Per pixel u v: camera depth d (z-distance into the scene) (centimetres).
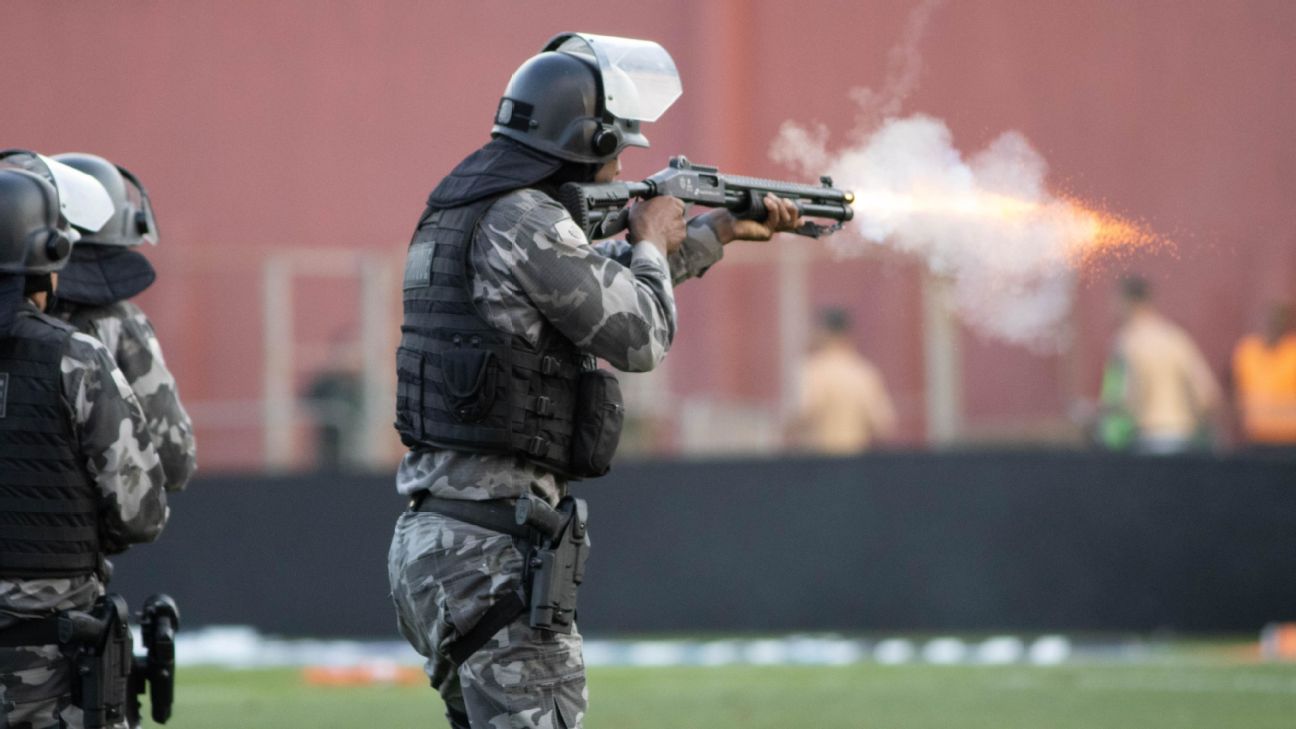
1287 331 4941
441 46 6675
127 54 6781
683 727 2914
